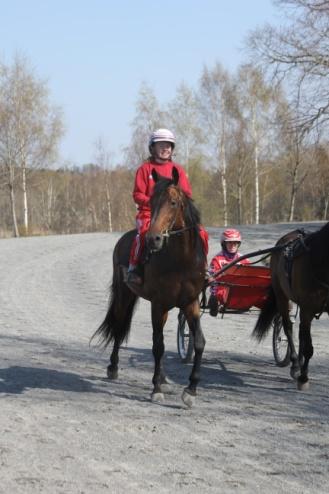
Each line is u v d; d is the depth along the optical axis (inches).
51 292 591.2
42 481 165.8
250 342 376.5
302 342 271.9
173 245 241.4
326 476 170.4
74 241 1187.9
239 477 169.0
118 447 193.3
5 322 441.1
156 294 249.3
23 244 1140.5
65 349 354.6
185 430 211.2
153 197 235.6
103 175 2426.2
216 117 1940.2
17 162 1734.7
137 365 317.4
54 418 225.0
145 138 1996.8
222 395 259.8
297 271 267.4
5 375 293.3
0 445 194.9
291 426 216.4
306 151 1212.5
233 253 327.3
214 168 1980.8
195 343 245.0
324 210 2122.3
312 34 1127.0
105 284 648.4
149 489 160.6
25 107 1733.5
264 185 2242.9
